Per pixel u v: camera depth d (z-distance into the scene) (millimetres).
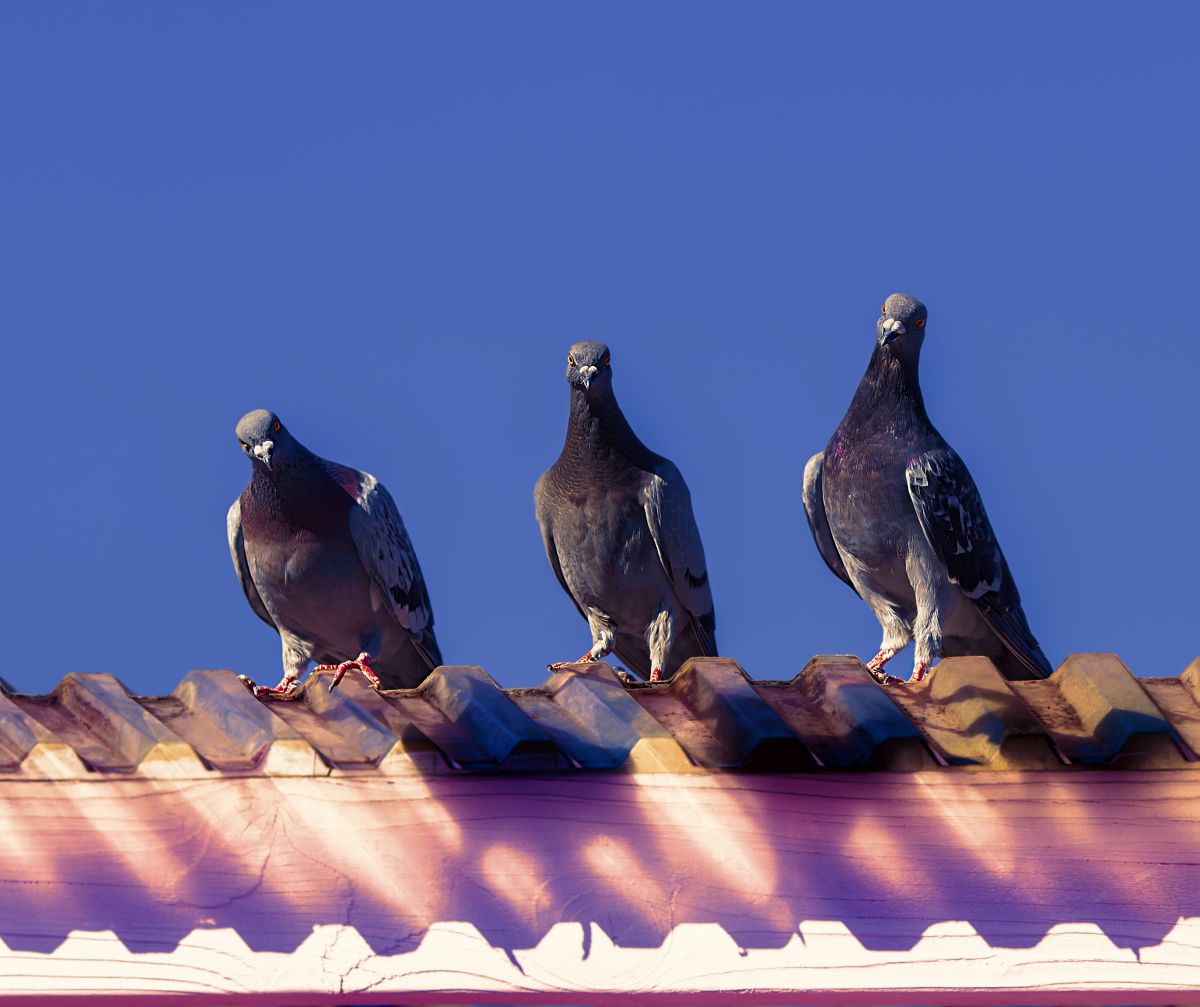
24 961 7750
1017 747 8609
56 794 7957
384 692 9336
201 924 7965
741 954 8328
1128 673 9414
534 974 8180
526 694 9367
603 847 8375
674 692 9562
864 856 8500
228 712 8633
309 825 8172
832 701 9188
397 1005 8211
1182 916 8562
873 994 8375
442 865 8250
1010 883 8539
